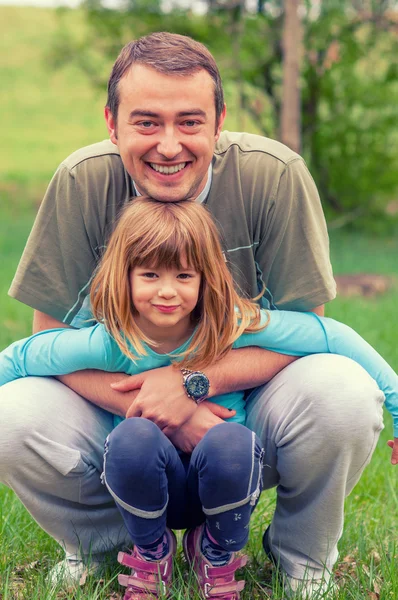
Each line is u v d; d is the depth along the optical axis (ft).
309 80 50.80
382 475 14.70
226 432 9.09
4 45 124.06
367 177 54.24
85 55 52.54
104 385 10.24
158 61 9.48
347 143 53.47
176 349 10.15
